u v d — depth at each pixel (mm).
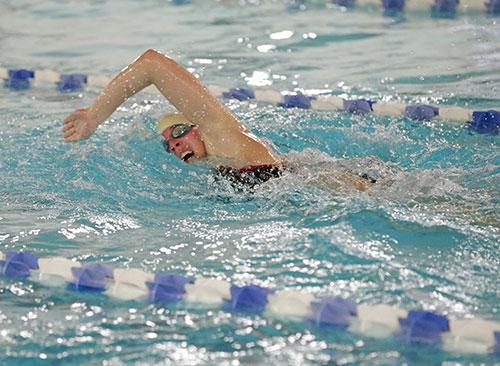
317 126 9844
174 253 6895
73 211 7797
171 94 8352
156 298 6184
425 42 12977
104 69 12133
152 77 8328
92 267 6512
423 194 7527
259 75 11820
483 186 7781
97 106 8336
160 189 8188
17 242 7180
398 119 10141
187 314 5961
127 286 6332
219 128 8438
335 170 8141
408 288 6129
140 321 5891
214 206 7793
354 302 5883
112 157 8852
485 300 5961
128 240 7191
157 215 7680
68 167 8727
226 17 14539
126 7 15211
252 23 14172
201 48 12977
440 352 5445
